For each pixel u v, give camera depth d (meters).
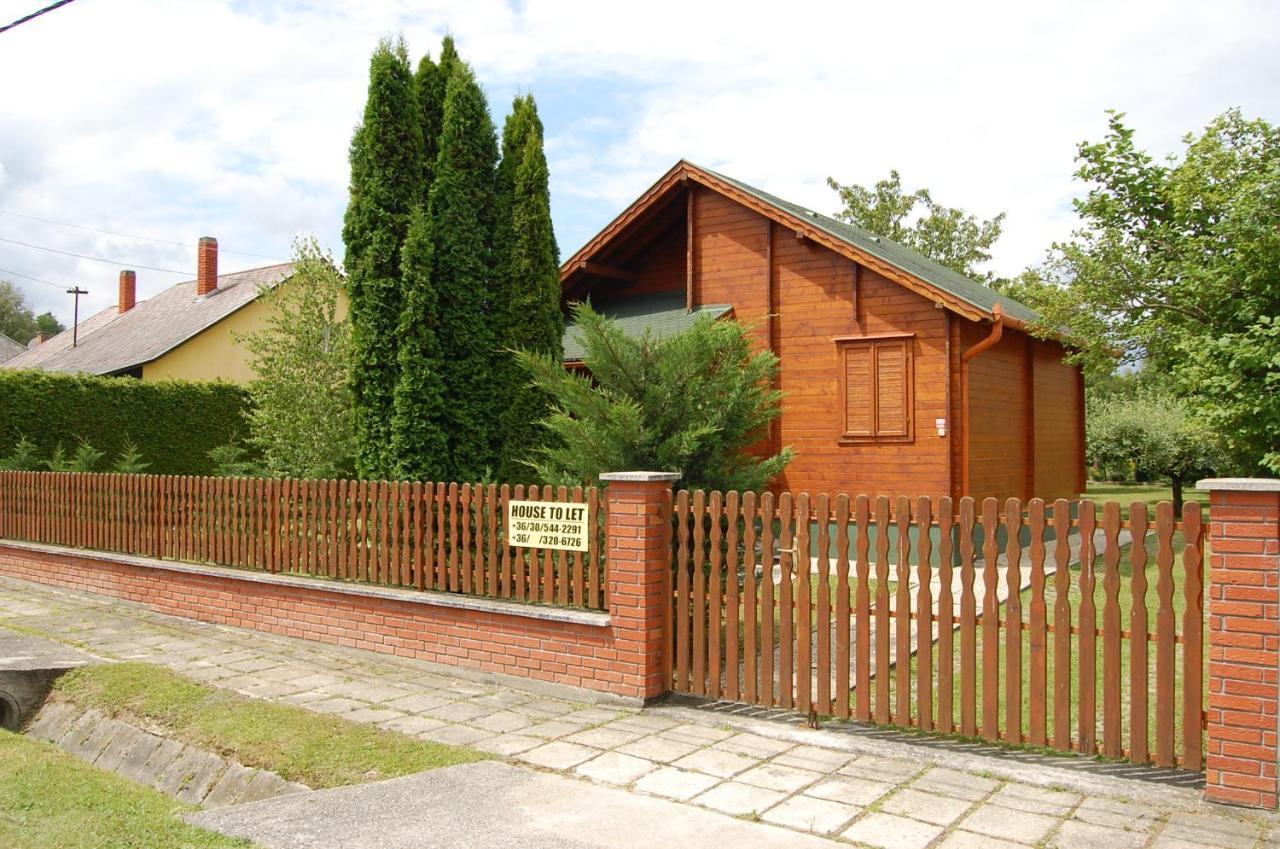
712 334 9.04
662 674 7.15
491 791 5.12
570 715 6.80
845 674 6.28
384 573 8.95
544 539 7.73
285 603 9.50
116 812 4.97
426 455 9.78
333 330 16.94
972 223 38.34
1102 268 15.24
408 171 10.28
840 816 4.80
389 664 8.48
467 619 8.01
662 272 17.69
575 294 18.03
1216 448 20.56
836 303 14.68
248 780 5.68
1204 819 4.70
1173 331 14.45
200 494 10.76
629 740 6.16
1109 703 5.37
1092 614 5.41
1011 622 5.68
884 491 14.14
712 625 6.93
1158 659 5.20
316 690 7.52
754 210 15.34
